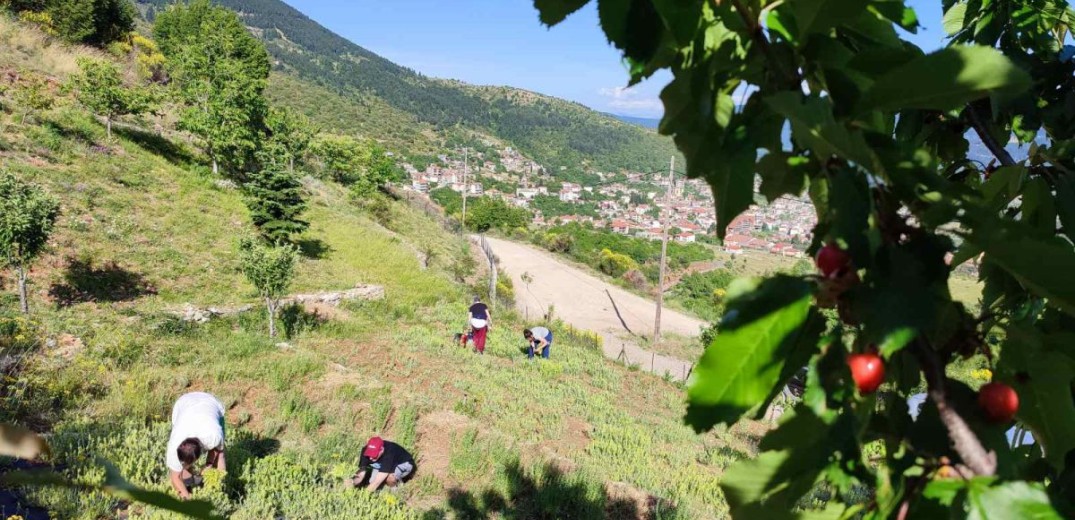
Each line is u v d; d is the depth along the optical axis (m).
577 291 31.66
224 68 22.16
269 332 11.81
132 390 7.74
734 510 0.79
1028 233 0.75
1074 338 1.01
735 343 0.70
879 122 0.91
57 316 9.77
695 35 0.79
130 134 19.81
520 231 50.75
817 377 0.73
